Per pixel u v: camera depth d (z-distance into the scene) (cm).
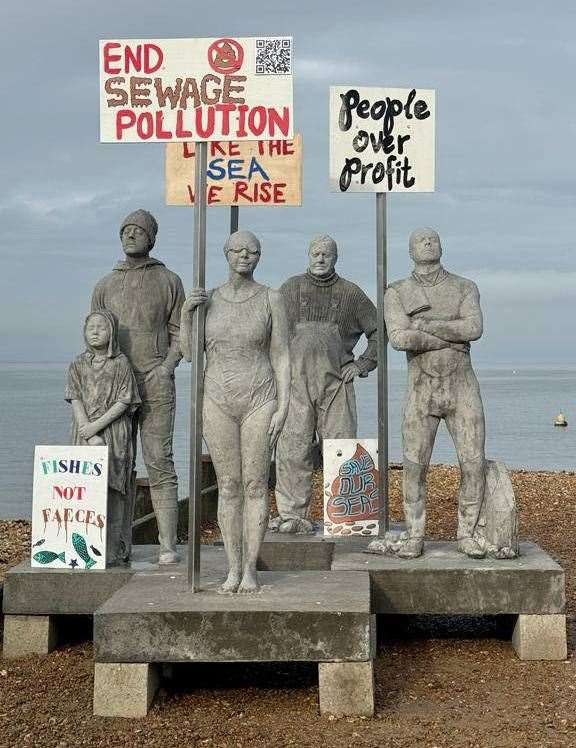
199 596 702
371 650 736
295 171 1181
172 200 1173
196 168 745
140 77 754
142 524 1104
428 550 846
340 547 877
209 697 698
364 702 656
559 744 605
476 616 902
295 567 906
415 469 834
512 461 2578
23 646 800
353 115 892
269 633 659
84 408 834
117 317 866
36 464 809
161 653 662
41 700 696
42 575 794
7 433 3812
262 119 750
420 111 896
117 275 877
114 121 755
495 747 603
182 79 752
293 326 988
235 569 721
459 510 836
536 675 732
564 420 4100
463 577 777
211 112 750
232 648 661
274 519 974
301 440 967
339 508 918
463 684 717
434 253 834
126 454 833
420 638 835
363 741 615
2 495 2086
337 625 657
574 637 823
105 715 662
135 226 870
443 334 821
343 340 994
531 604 769
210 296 736
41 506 807
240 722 651
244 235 727
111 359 838
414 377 834
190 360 740
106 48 754
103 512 802
